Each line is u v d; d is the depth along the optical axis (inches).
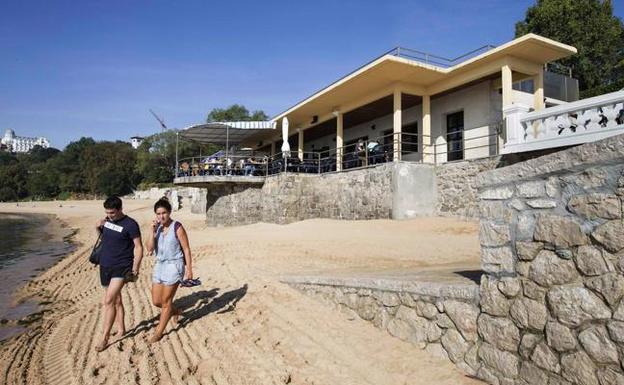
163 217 227.8
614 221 120.0
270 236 575.2
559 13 1114.7
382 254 407.2
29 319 311.9
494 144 639.1
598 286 122.0
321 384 164.9
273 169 884.0
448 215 618.5
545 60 624.4
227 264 403.9
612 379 116.9
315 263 382.3
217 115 2492.6
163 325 225.9
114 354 209.3
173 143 2768.2
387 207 637.3
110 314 218.7
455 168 613.6
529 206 144.8
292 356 191.9
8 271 546.3
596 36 1096.2
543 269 137.6
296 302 262.2
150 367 189.9
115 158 3270.2
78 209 2471.7
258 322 239.5
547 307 135.3
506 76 605.6
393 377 163.2
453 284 175.0
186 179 914.1
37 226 1508.4
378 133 932.6
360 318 221.9
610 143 121.5
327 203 769.6
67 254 716.0
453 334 167.8
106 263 219.8
